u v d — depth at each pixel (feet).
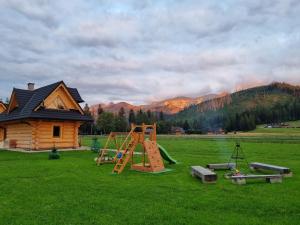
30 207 24.52
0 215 22.43
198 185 33.73
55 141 88.48
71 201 26.35
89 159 62.03
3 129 105.50
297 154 72.74
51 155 62.13
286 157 66.13
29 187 32.24
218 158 64.13
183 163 55.31
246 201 26.32
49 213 22.90
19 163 54.24
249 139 150.20
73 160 59.93
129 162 57.26
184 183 34.99
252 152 79.71
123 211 23.36
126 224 20.49
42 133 85.66
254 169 47.09
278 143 120.37
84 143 132.36
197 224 20.42
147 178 38.73
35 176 39.47
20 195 28.55
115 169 44.29
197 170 37.91
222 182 35.55
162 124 368.07
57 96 90.84
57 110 89.20
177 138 182.39
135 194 29.07
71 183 34.65
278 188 31.94
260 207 24.49
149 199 27.14
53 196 28.19
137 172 44.27
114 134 64.34
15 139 93.50
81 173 42.63
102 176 40.14
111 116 322.34
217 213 22.91
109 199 27.04
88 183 34.78
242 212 23.21
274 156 68.49
